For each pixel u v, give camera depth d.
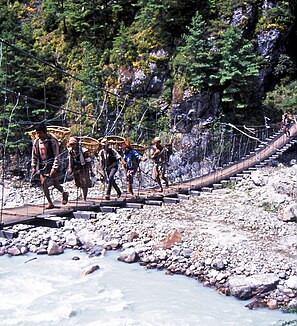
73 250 11.17
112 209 9.16
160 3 28.47
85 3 32.88
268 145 25.05
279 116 28.55
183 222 13.33
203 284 8.84
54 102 31.00
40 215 7.29
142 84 28.28
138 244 11.29
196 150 25.92
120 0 33.72
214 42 27.09
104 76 29.61
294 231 12.64
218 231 12.34
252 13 29.16
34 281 8.66
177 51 27.98
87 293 8.11
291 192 17.19
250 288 8.23
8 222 6.57
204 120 26.55
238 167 21.89
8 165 27.09
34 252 10.96
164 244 11.15
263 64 29.08
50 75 31.42
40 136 8.05
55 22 35.59
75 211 8.32
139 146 14.01
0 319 6.84
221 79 25.56
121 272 9.41
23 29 32.50
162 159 15.06
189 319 7.10
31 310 7.25
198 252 10.41
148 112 27.50
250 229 12.89
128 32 31.28
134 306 7.58
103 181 11.81
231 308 7.62
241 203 16.34
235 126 27.00
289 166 23.52
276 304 7.72
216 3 29.53
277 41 29.39
